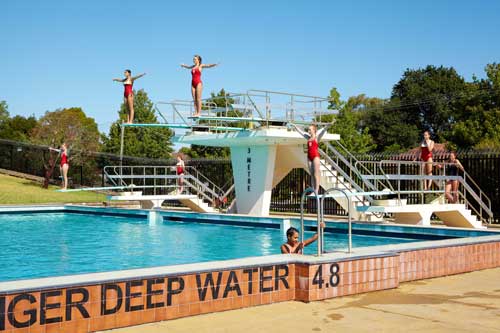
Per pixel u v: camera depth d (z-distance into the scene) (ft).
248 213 67.92
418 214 51.06
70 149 107.96
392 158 71.31
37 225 61.98
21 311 16.20
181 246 44.09
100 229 57.67
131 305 18.33
